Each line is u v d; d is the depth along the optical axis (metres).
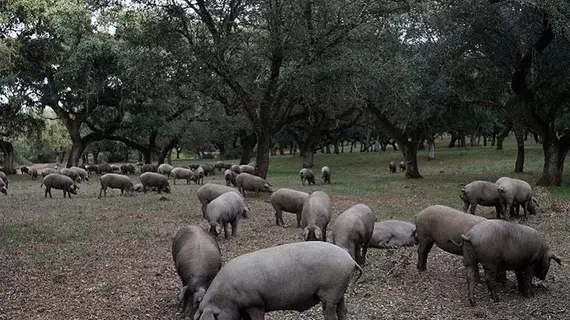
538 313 7.43
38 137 42.19
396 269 9.54
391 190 23.80
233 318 5.86
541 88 23.11
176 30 21.73
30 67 36.19
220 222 12.37
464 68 23.44
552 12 18.17
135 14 23.47
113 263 10.48
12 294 8.51
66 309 7.80
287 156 59.25
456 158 42.34
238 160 61.19
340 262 6.10
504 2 20.69
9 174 41.69
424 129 30.44
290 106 24.97
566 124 31.89
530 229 8.09
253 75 23.47
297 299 6.03
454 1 21.72
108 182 21.97
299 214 14.32
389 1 20.81
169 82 23.03
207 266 7.07
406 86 23.42
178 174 29.09
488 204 14.61
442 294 8.33
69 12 33.31
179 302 7.47
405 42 24.91
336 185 26.88
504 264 7.88
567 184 23.28
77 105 38.88
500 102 26.97
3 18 32.50
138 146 44.69
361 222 9.41
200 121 43.31
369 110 30.09
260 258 6.05
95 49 33.59
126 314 7.59
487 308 7.67
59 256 11.09
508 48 21.52
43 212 17.55
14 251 11.56
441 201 19.42
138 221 15.48
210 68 21.89
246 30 22.80
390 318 7.30
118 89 36.72
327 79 21.88
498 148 45.62
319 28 21.27
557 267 9.79
